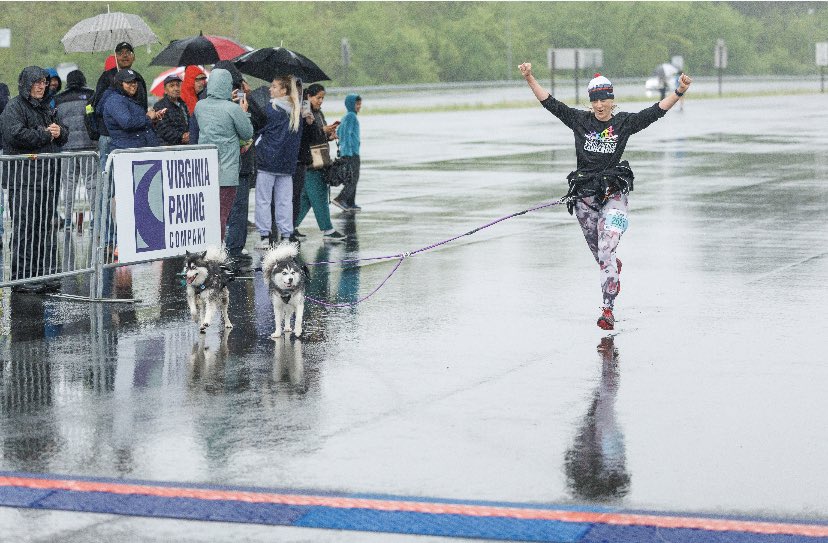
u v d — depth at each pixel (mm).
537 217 48750
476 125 118062
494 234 43656
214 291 26875
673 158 77062
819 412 20156
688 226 45062
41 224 31938
